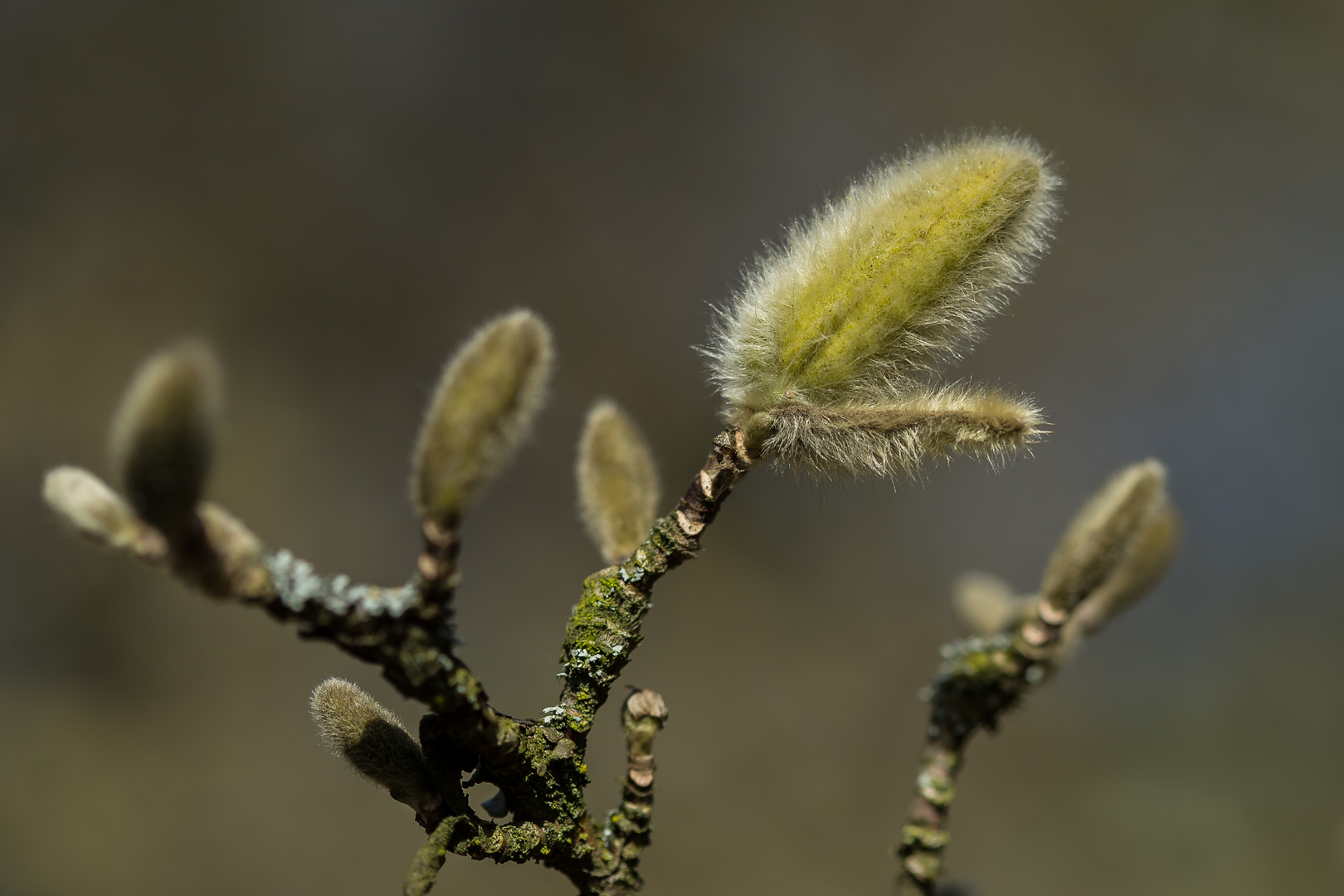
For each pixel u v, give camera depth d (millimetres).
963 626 462
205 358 394
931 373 429
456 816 416
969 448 424
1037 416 423
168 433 393
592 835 422
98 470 1397
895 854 449
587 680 422
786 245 432
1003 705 449
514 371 404
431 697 409
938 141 432
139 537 399
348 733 417
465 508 405
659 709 424
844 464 427
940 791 448
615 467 439
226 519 401
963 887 451
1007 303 428
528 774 418
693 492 427
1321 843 1234
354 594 405
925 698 453
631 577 425
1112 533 441
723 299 434
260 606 402
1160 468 441
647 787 424
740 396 428
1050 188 427
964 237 424
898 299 425
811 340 426
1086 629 456
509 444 405
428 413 405
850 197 430
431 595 406
